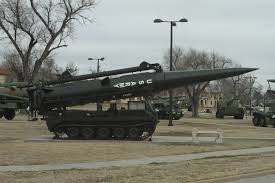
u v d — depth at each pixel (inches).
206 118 2716.5
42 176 535.2
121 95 1121.4
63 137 1089.4
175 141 1037.8
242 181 552.1
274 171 626.5
